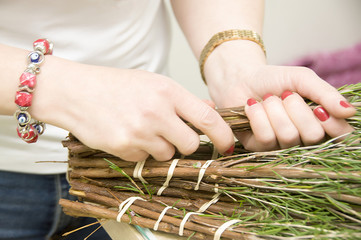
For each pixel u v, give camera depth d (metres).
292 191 0.35
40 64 0.37
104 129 0.36
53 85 0.37
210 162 0.37
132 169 0.39
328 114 0.37
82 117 0.37
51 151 0.47
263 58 0.46
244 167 0.36
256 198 0.36
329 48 1.16
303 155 0.36
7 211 0.47
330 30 1.17
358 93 0.39
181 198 0.39
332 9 1.15
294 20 1.17
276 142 0.39
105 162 0.40
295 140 0.38
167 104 0.36
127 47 0.49
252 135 0.41
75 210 0.40
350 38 1.16
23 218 0.49
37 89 0.37
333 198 0.34
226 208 0.37
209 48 0.48
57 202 0.50
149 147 0.37
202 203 0.38
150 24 0.50
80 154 0.40
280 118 0.37
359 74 1.02
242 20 0.48
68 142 0.40
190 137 0.37
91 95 0.36
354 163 0.35
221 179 0.37
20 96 0.36
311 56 1.12
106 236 0.50
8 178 0.46
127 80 0.36
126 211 0.38
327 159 0.35
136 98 0.36
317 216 0.34
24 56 0.37
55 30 0.44
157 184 0.39
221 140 0.38
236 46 0.46
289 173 0.35
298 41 1.18
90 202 0.41
